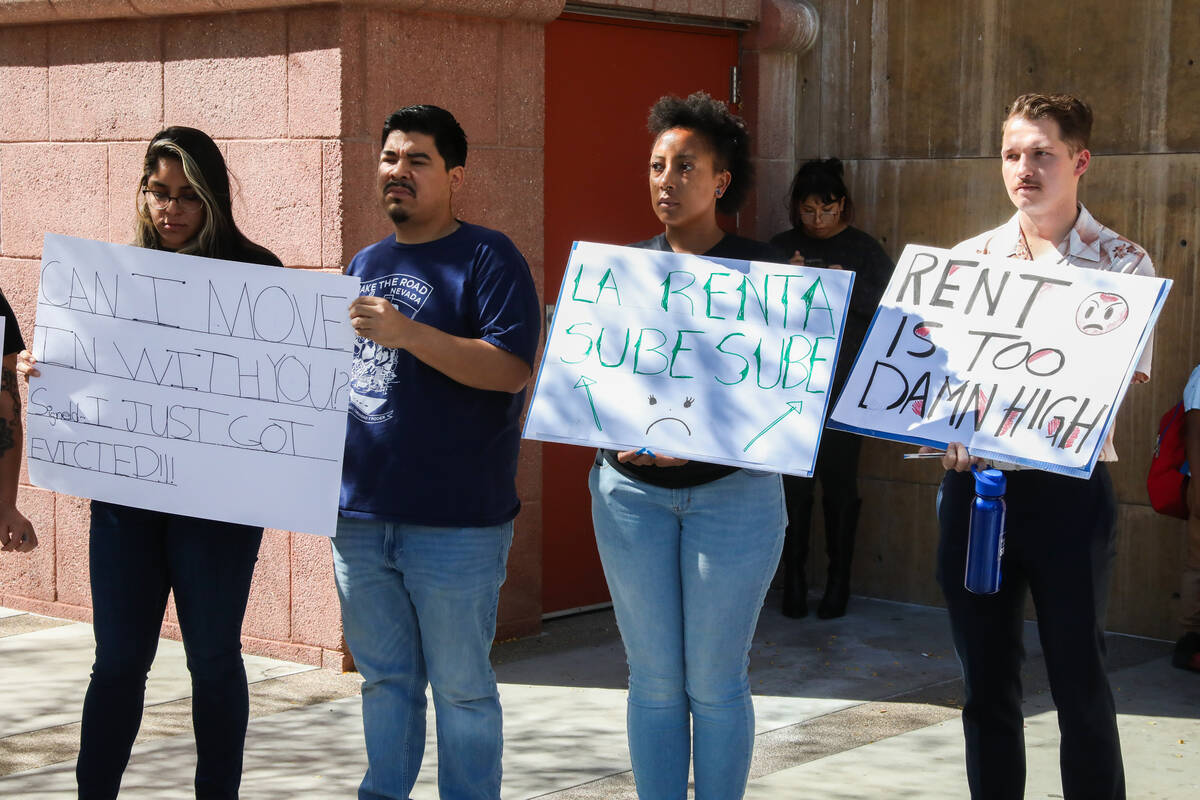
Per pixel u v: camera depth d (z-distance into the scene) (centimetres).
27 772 450
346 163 535
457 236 368
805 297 351
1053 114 349
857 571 702
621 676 560
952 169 662
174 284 374
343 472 371
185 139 376
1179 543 611
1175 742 486
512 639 607
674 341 357
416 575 364
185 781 441
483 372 353
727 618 355
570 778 448
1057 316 340
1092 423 328
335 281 359
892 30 675
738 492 355
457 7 552
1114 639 621
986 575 339
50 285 385
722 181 368
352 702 523
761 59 697
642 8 642
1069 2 623
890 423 346
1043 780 447
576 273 369
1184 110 597
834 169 653
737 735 361
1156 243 608
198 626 372
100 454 378
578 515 651
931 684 555
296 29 541
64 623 634
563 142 628
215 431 369
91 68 609
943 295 353
